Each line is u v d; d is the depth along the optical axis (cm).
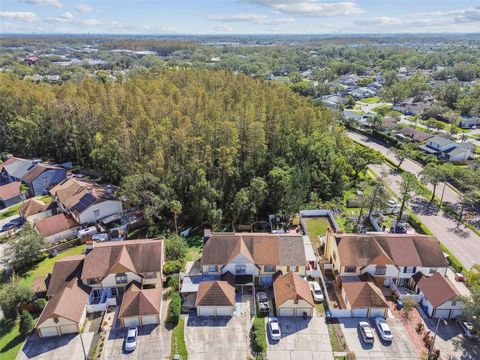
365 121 14650
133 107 9275
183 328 4697
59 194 7744
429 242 5541
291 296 4784
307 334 4594
